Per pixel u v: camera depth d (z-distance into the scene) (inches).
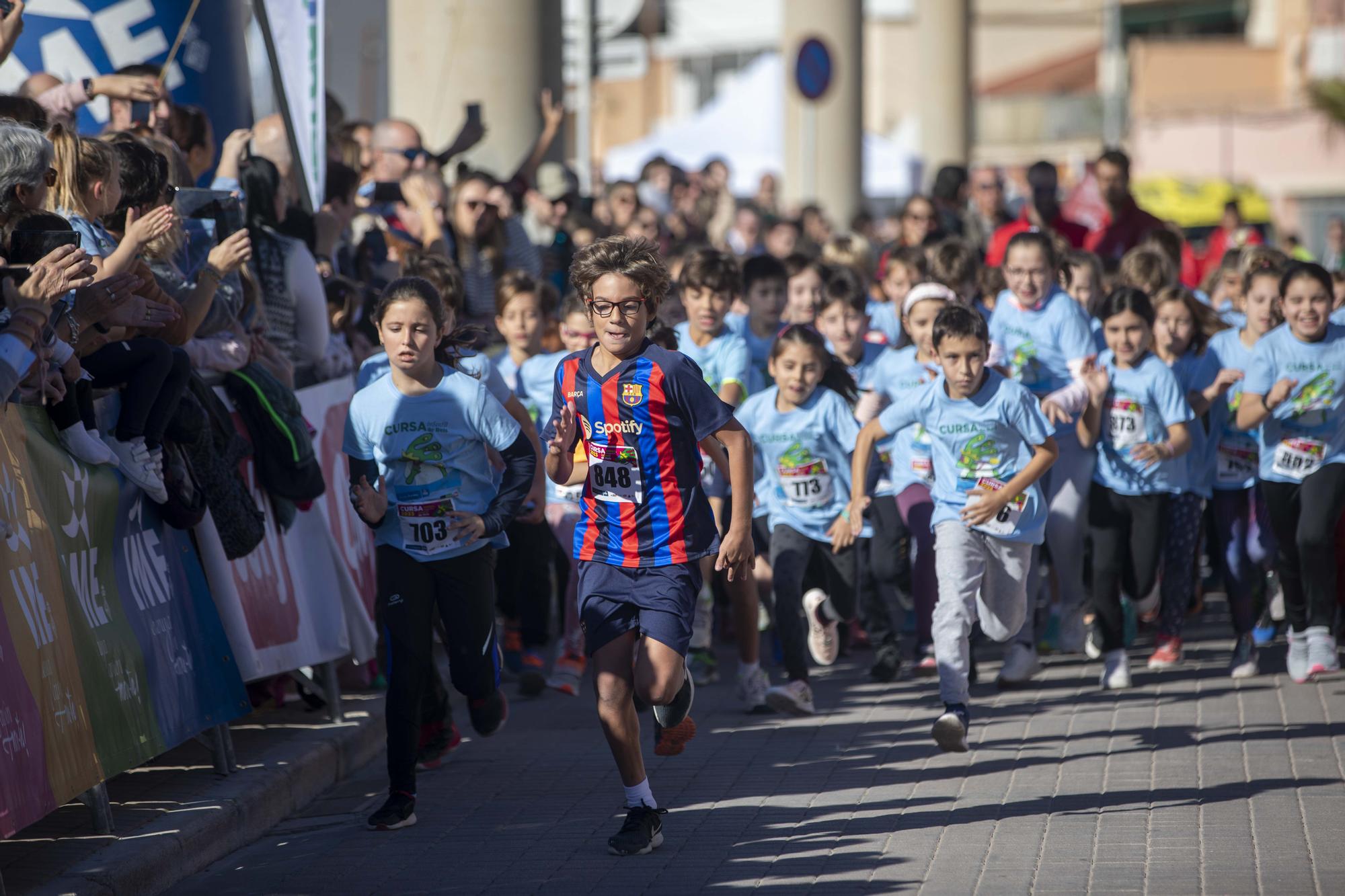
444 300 464.8
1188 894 330.3
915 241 859.4
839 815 399.5
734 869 358.0
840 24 1679.4
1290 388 524.7
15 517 326.6
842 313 609.9
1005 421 470.0
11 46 444.1
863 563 567.8
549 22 953.5
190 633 402.6
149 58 595.8
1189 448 552.1
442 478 398.9
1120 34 3727.9
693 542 367.6
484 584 408.8
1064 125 3302.2
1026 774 434.9
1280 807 394.0
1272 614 645.9
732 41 3814.0
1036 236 569.6
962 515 474.3
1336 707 507.5
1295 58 3122.5
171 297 404.5
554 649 633.6
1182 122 2792.8
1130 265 660.7
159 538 398.0
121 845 352.5
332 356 528.4
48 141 354.6
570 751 478.6
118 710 359.9
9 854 346.3
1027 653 552.1
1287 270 533.6
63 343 346.6
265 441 450.3
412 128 650.8
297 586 462.9
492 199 642.2
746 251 1121.4
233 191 454.9
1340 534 581.9
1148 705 518.6
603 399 363.9
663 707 382.6
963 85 2220.7
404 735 400.2
